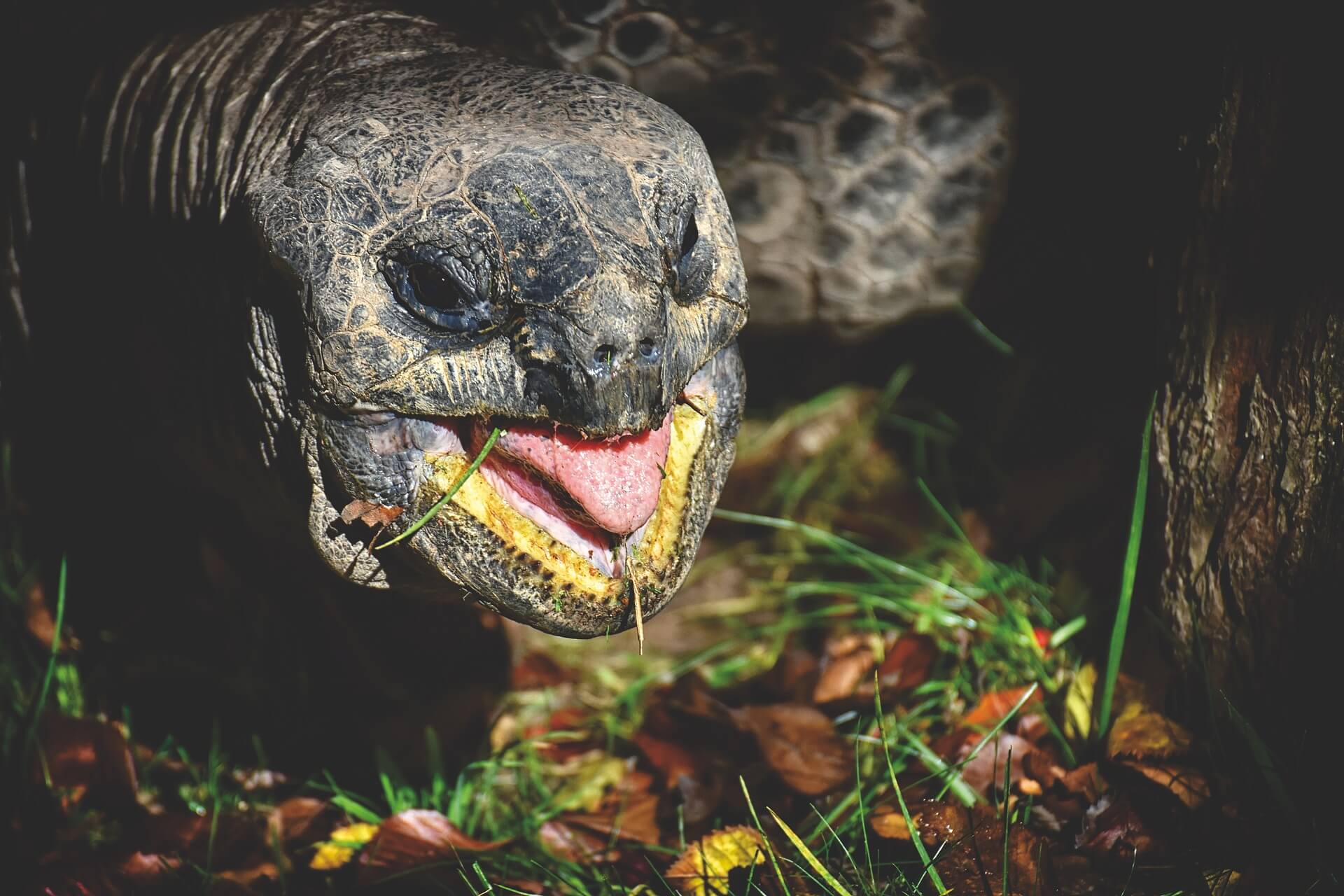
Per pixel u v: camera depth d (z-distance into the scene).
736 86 4.36
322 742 4.23
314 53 3.47
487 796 4.00
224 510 4.36
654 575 2.94
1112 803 3.31
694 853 3.38
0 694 4.32
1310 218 3.19
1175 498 3.65
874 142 4.47
